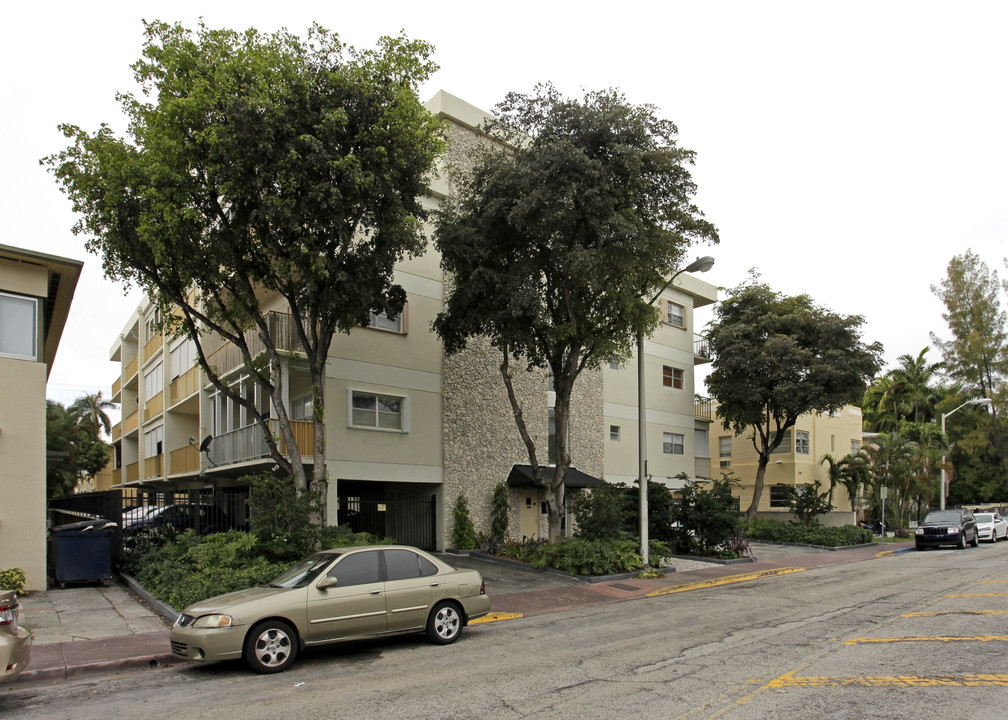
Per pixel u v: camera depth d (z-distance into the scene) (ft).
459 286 61.46
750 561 74.54
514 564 65.16
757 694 23.30
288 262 47.47
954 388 162.91
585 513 65.82
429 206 73.77
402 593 32.55
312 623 29.71
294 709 23.02
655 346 104.58
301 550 48.44
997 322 159.53
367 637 31.35
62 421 161.79
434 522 72.69
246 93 45.21
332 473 64.59
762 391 96.99
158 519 57.47
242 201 47.09
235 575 42.24
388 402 70.08
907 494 118.01
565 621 41.01
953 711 20.88
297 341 64.39
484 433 76.74
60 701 25.23
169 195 44.91
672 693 23.70
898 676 25.25
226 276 49.88
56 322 65.98
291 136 45.55
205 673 28.84
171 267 48.80
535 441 81.82
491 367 78.54
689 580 59.36
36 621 38.58
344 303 50.72
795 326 99.55
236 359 71.72
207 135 43.80
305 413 68.80
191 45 46.09
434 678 26.76
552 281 62.23
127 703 24.63
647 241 55.72
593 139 56.03
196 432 100.07
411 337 72.08
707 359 114.32
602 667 27.96
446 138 56.65
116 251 49.34
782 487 108.99
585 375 90.68
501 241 59.98
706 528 76.13
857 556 83.41
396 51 50.19
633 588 54.90
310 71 47.52
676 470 105.40
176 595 40.83
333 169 45.42
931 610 40.60
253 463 64.80
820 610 42.27
